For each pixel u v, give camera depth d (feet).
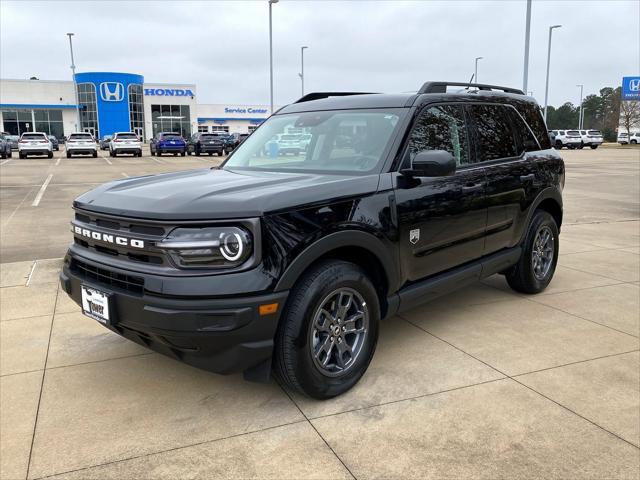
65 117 222.07
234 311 8.75
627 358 12.43
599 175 66.95
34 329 14.35
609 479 8.21
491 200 13.85
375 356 12.51
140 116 223.30
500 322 14.70
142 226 9.34
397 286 11.49
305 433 9.44
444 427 9.60
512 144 15.37
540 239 16.79
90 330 14.30
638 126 231.50
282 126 13.99
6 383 11.32
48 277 19.31
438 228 12.23
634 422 9.77
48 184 54.90
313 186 10.04
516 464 8.57
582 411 10.13
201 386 11.19
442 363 12.14
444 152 10.94
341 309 10.40
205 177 11.79
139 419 9.93
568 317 15.11
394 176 11.30
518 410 10.16
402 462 8.64
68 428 9.63
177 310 8.77
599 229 29.60
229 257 8.85
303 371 9.73
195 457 8.79
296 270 9.29
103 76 210.79
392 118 12.20
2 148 105.40
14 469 8.49
